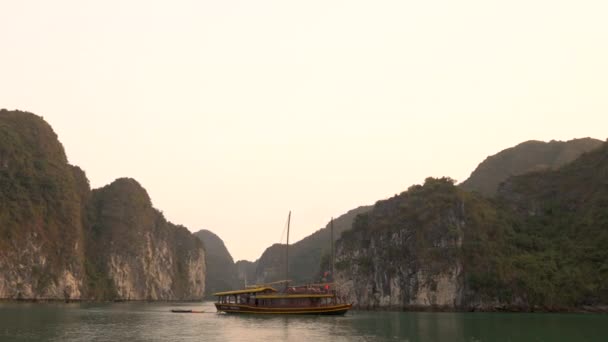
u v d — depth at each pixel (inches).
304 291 3614.7
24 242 5590.6
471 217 4894.2
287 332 2208.4
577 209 5108.3
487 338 2022.6
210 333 2155.5
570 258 4431.6
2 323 2359.7
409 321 2952.8
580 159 5629.9
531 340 1957.4
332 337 2026.3
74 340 1818.4
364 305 5241.1
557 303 4099.4
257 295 3533.5
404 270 4950.8
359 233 5762.8
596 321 2970.0
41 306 4320.9
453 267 4628.4
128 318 3014.3
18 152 6151.6
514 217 5349.4
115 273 7736.2
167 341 1867.6
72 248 6264.8
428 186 5452.8
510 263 4517.7
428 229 4945.9
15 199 5723.4
